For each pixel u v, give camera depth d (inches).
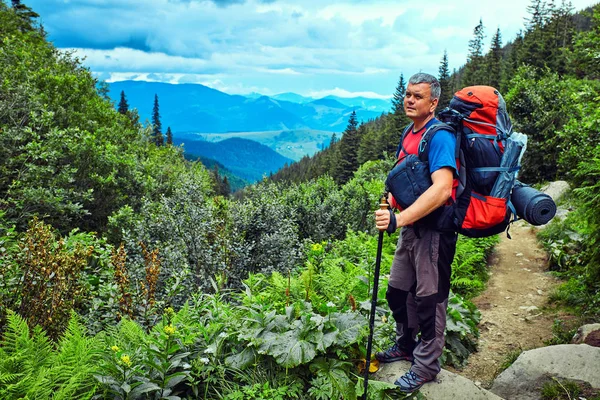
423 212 103.1
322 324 129.5
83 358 110.2
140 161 665.0
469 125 108.3
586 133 327.6
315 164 4165.8
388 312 156.5
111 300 171.9
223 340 132.3
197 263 258.2
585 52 394.9
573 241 314.2
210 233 276.5
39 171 421.1
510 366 152.9
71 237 252.1
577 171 215.9
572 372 139.7
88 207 505.0
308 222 432.5
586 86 351.9
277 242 290.0
